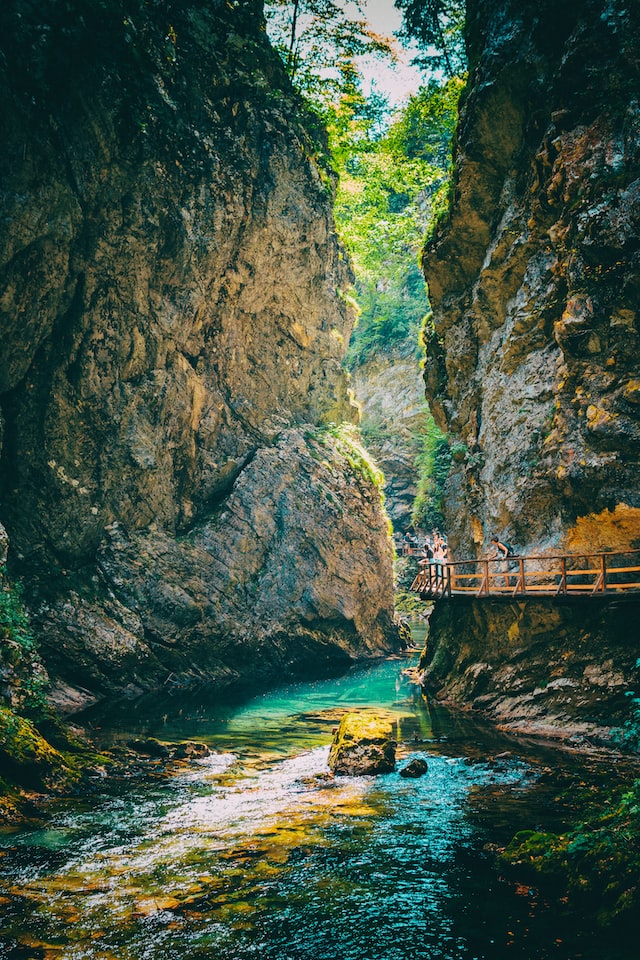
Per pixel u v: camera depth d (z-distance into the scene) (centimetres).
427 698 1941
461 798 1023
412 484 4922
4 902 686
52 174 1814
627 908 611
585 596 1392
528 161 1838
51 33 1789
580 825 783
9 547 1973
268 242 2612
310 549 2758
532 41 1777
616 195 1525
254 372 2789
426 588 2142
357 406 3372
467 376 2116
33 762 1077
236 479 2656
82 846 842
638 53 1552
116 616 2148
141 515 2334
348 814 959
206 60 2361
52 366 2022
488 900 684
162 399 2342
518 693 1614
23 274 1831
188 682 2288
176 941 612
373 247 4362
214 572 2478
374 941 611
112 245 2061
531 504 1703
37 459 2019
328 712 1805
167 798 1049
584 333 1548
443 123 3525
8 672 1295
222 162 2394
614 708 1377
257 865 778
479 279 2008
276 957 586
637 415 1473
